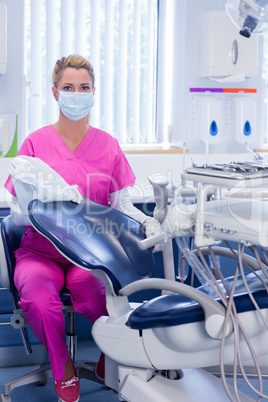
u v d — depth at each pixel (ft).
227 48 10.53
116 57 10.98
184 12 10.69
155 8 11.09
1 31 9.57
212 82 10.96
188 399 5.23
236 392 4.77
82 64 7.48
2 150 9.97
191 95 10.86
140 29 10.98
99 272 5.48
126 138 11.25
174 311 4.91
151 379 5.41
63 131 7.61
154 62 11.30
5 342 8.52
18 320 6.91
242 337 5.00
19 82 10.03
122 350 5.34
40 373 7.47
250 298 4.89
